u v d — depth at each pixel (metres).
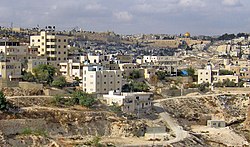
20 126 193.88
